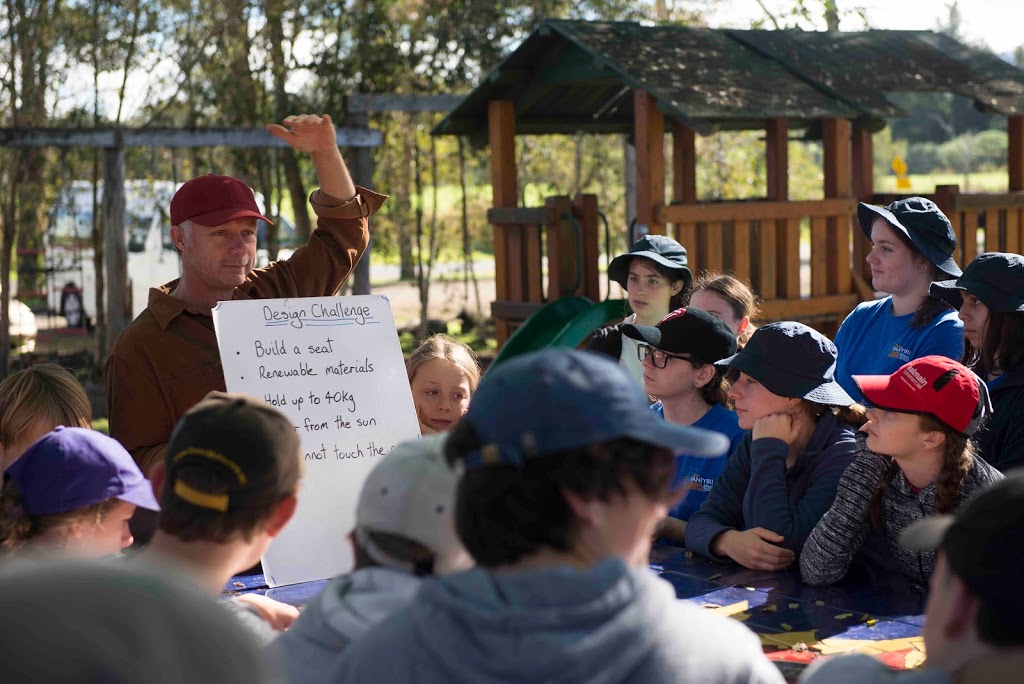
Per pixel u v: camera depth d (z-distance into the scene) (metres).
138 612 0.72
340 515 2.69
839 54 7.61
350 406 2.79
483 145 8.16
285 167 12.64
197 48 11.24
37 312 15.49
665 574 2.68
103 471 2.10
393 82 11.70
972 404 2.41
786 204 7.01
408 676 1.24
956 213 7.22
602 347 4.46
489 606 1.23
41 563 0.75
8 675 0.66
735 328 3.91
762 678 1.27
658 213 6.49
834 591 2.51
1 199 11.64
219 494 1.62
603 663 1.19
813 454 2.81
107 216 10.66
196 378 3.04
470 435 1.33
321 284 3.42
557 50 7.19
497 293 7.64
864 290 7.38
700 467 3.21
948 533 1.26
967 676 1.22
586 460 1.27
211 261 3.11
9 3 10.62
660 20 11.95
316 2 11.46
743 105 6.42
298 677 1.45
